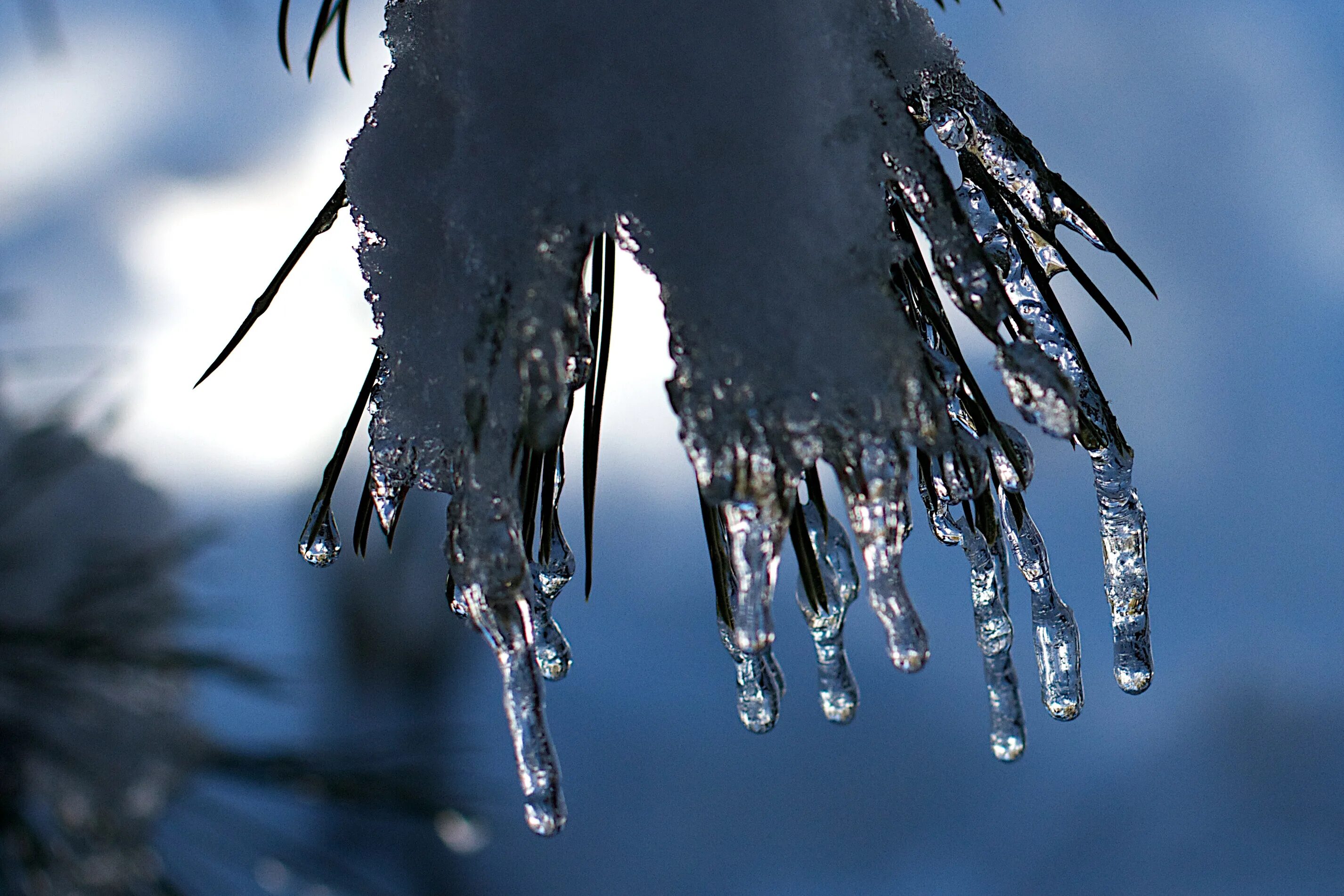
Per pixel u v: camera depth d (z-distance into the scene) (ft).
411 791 3.28
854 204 1.50
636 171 1.50
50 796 2.76
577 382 1.54
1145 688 1.59
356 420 1.56
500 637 1.54
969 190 1.55
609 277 1.55
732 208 1.49
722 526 1.57
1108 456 1.58
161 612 2.98
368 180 1.55
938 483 1.59
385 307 1.54
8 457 3.08
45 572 2.90
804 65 1.50
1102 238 1.55
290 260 1.56
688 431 1.49
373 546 11.45
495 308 1.50
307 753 3.28
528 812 1.56
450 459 1.53
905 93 1.53
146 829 2.94
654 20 1.51
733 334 1.49
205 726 3.29
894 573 1.49
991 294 1.49
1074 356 1.56
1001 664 1.60
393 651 11.27
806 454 1.48
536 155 1.51
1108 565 1.59
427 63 1.55
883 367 1.49
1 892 2.53
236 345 1.55
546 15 1.51
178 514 3.44
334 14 1.59
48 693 2.76
